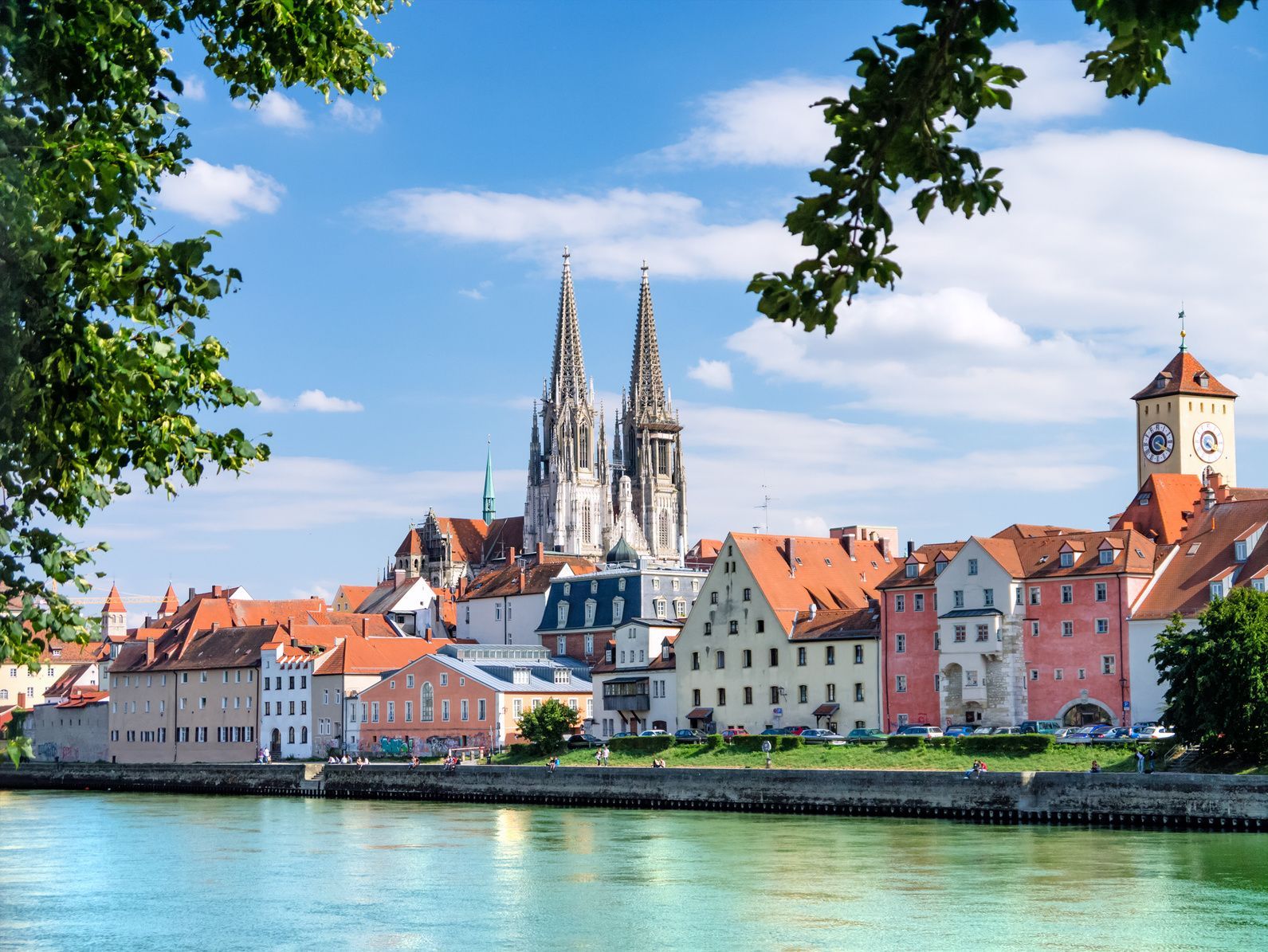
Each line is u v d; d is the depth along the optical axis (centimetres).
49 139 2888
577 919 8675
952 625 16325
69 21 2919
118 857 11988
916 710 16775
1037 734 13862
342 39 3778
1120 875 9600
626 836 12469
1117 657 15375
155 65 3173
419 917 8869
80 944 8225
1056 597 15875
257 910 9225
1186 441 18675
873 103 1761
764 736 15612
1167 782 11762
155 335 2980
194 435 3259
